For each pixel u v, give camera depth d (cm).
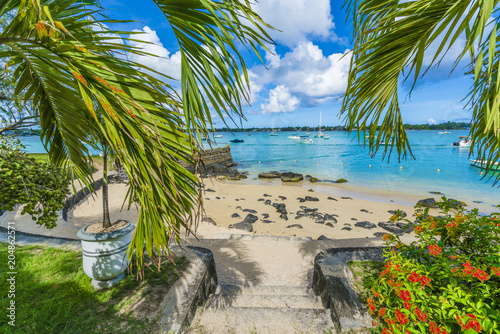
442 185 1723
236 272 411
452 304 155
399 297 187
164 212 139
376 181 1895
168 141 136
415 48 171
